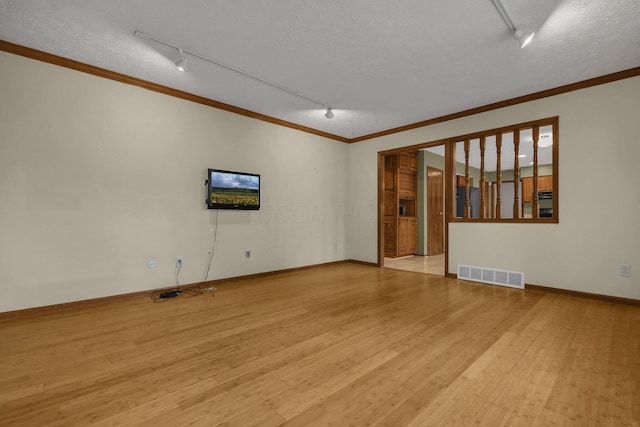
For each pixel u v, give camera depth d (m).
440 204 7.57
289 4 2.18
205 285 3.91
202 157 3.90
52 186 2.88
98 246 3.13
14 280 2.70
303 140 5.14
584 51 2.76
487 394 1.55
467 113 4.30
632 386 1.61
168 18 2.34
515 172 3.91
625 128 3.12
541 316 2.74
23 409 1.43
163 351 2.05
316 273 4.85
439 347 2.10
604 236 3.23
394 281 4.25
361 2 2.16
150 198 3.47
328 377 1.71
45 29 2.47
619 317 2.70
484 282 4.11
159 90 3.53
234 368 1.82
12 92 2.70
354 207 5.89
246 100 3.99
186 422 1.33
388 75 3.26
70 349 2.07
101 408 1.44
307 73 3.23
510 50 2.76
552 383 1.64
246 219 4.36
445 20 2.35
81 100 3.04
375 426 1.31
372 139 5.59
